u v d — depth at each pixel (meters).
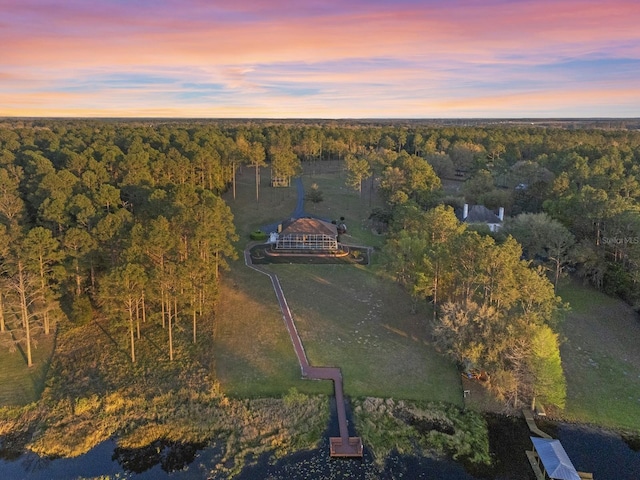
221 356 53.09
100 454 40.78
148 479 38.16
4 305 53.59
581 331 59.84
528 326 45.03
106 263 60.34
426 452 41.16
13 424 43.72
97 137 140.00
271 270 77.12
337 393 47.72
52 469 39.09
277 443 41.91
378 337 57.31
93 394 46.88
